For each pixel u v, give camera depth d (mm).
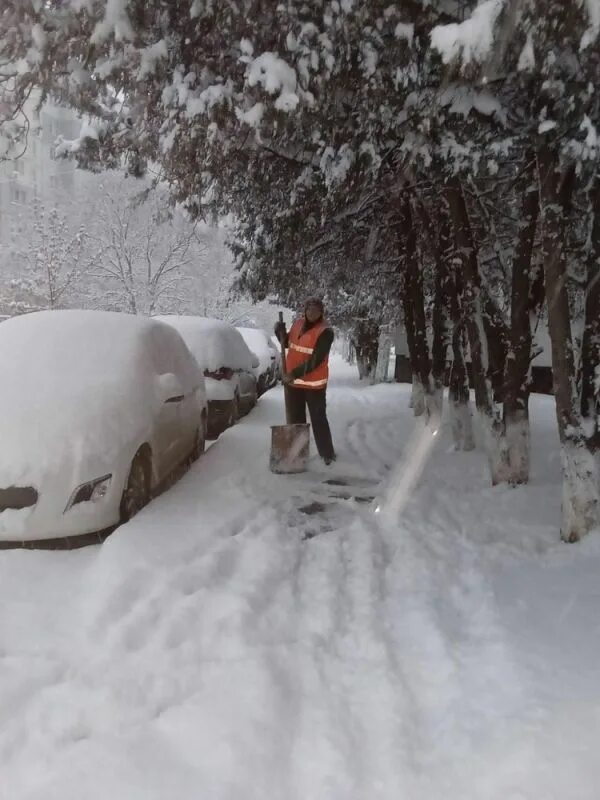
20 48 4770
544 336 17109
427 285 11477
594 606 3887
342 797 2402
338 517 5730
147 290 26172
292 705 2977
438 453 8383
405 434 9812
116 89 5266
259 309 39125
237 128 5125
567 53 3914
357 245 10461
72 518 4730
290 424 7223
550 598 4047
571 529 5070
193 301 29750
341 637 3615
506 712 2877
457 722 2836
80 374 5547
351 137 5387
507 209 8453
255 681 3084
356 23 4312
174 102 4914
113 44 4672
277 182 7496
